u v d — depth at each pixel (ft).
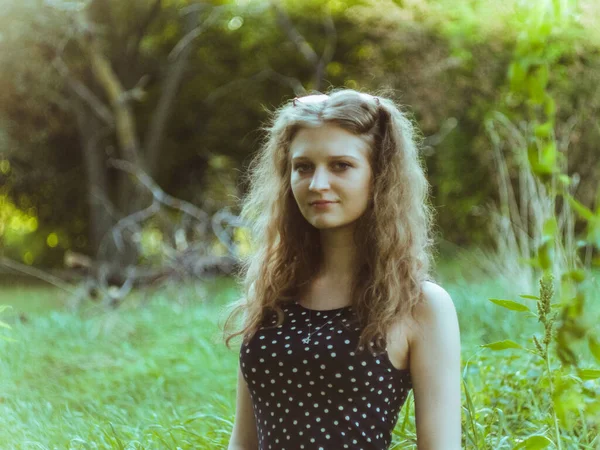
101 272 31.48
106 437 11.64
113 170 48.67
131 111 44.98
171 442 11.60
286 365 7.01
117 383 18.02
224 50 47.11
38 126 45.39
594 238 5.91
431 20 39.93
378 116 7.34
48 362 20.72
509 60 38.70
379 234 7.16
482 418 10.84
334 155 7.08
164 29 46.24
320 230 7.53
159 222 39.14
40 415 14.23
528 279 23.13
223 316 8.39
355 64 44.62
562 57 34.14
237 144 48.57
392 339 6.97
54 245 53.01
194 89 47.98
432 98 39.40
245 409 7.74
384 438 7.06
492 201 37.88
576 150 36.11
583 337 6.22
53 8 37.83
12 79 40.86
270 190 7.82
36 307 33.27
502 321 20.51
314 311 7.25
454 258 38.58
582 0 26.58
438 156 41.19
